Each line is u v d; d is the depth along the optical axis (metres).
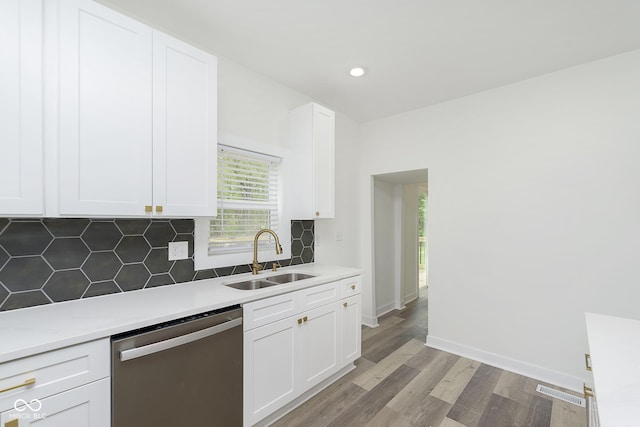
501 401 2.04
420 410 1.94
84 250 1.54
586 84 2.22
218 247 2.17
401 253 4.32
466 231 2.77
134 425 1.19
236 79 2.25
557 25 1.79
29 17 1.14
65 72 1.22
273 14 1.72
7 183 1.09
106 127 1.33
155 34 1.50
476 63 2.25
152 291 1.70
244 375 1.60
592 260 2.18
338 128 3.28
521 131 2.49
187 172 1.61
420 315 3.96
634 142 2.04
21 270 1.36
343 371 2.40
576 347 2.22
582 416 1.89
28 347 0.95
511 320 2.51
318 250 2.97
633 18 1.72
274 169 2.56
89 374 1.09
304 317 1.95
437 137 2.99
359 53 2.13
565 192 2.29
